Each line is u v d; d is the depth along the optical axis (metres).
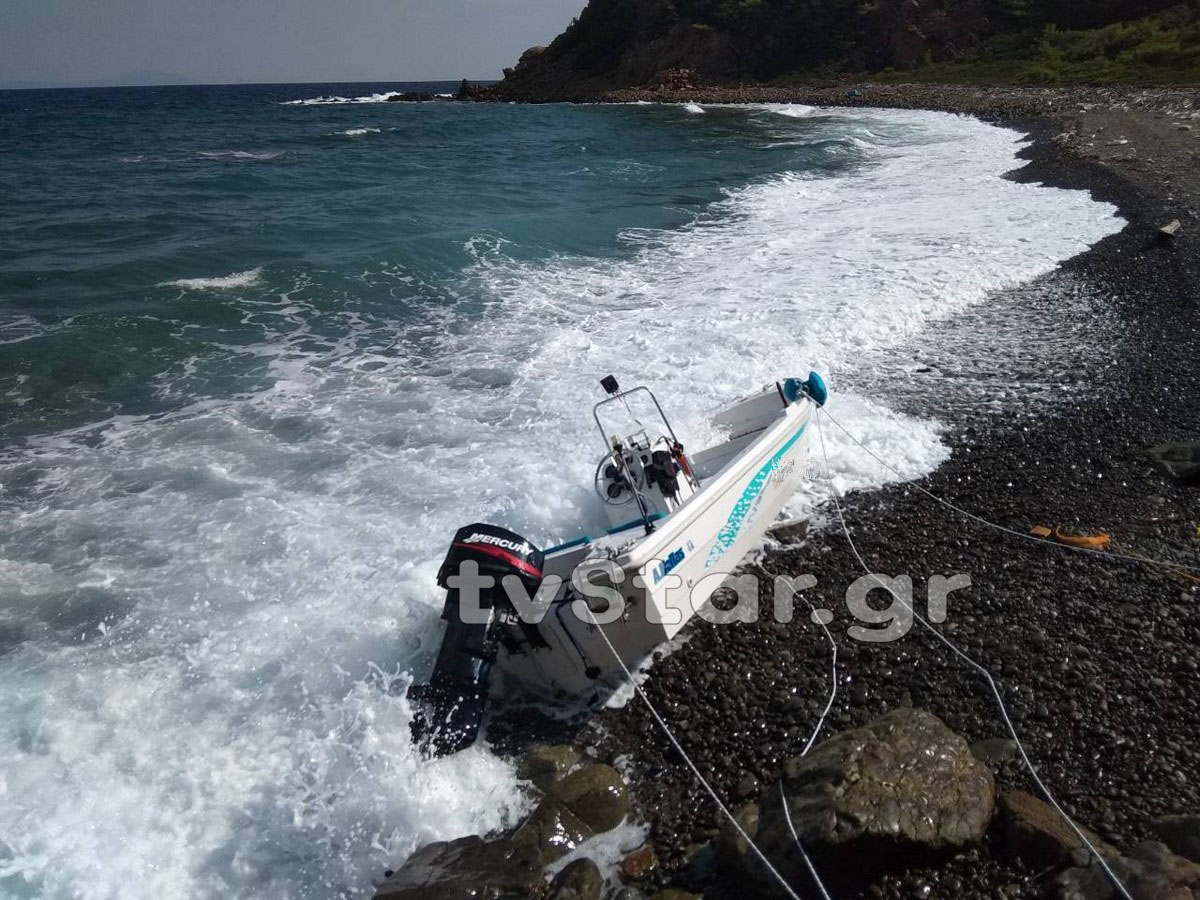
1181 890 3.75
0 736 5.21
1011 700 5.37
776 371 10.13
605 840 4.68
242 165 31.23
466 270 14.63
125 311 12.14
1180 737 5.00
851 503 7.70
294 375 10.41
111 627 6.15
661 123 51.22
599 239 17.33
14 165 31.39
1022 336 11.20
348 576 6.67
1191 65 45.91
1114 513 7.38
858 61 73.12
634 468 6.86
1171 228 14.42
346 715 5.41
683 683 5.75
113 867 4.55
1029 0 69.12
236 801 4.93
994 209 18.11
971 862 4.29
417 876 4.41
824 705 5.49
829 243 16.06
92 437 8.88
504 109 73.69
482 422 9.09
